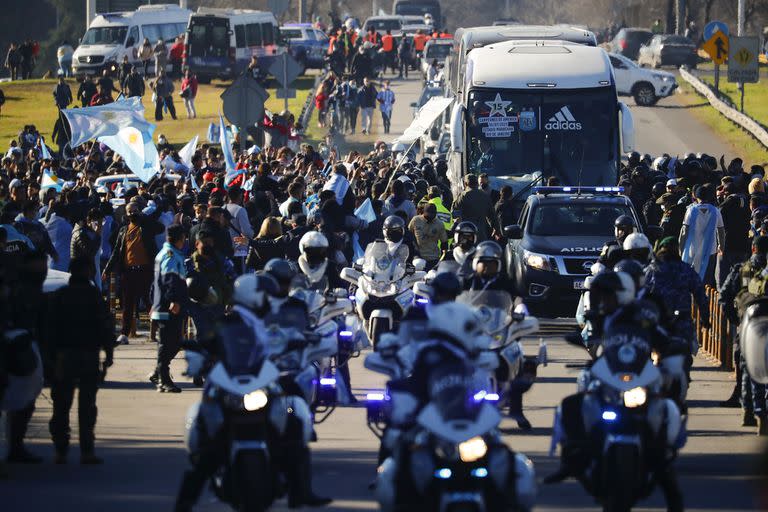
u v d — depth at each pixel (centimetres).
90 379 4594
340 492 4131
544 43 11644
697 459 4709
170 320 6191
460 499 2919
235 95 9969
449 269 4994
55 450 4794
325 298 4734
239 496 3253
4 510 3897
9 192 9094
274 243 7125
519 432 5228
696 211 8406
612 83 11125
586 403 3441
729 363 6969
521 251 8444
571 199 8712
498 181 10975
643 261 5362
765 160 17450
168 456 4800
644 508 3969
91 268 4634
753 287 5059
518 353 4769
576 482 4369
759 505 3969
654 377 3403
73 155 14962
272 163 11169
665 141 19188
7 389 4488
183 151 12525
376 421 4266
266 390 3294
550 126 11050
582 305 5331
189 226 8075
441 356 3036
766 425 5116
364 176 10950
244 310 3362
